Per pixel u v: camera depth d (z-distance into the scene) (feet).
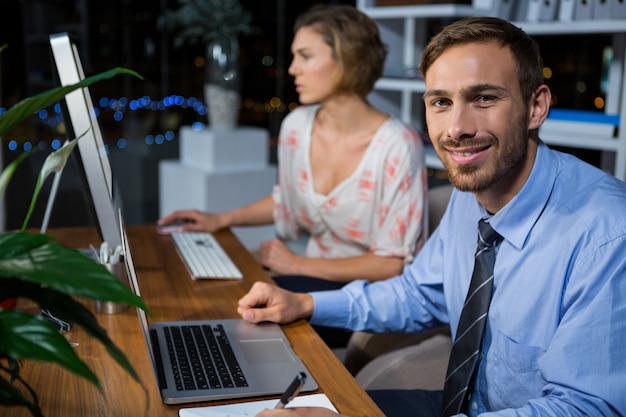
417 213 6.46
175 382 3.67
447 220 4.83
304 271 6.46
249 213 7.48
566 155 4.07
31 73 18.58
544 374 3.54
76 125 4.71
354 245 6.95
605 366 3.36
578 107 14.64
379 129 6.58
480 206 4.38
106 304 4.66
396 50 11.59
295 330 4.59
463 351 4.13
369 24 6.55
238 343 4.26
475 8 10.05
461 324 4.17
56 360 1.90
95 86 20.86
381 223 6.59
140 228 7.16
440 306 5.02
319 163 6.98
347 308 4.90
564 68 14.69
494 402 4.07
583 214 3.72
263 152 14.23
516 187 3.95
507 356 3.95
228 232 7.24
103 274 2.09
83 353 4.01
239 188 13.60
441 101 3.92
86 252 5.64
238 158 13.87
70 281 2.02
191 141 14.25
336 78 6.48
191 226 7.13
